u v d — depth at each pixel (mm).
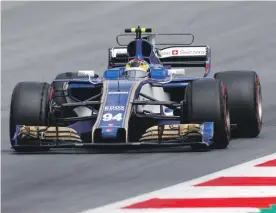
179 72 48344
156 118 42938
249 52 77875
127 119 41312
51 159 42031
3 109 63375
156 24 90188
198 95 42219
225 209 31156
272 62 74375
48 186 36094
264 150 42969
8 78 74625
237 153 42188
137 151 43625
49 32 90812
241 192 33656
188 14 92875
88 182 36594
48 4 103500
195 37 84438
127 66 45750
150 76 45531
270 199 32500
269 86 66000
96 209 31688
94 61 78812
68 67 77562
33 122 43031
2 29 93438
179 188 34656
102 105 42344
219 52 78625
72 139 42031
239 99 46344
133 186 35438
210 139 41969
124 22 92250
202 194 33500
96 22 93062
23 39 88875
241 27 86562
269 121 53531
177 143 40938
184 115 42656
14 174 38750
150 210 31219
